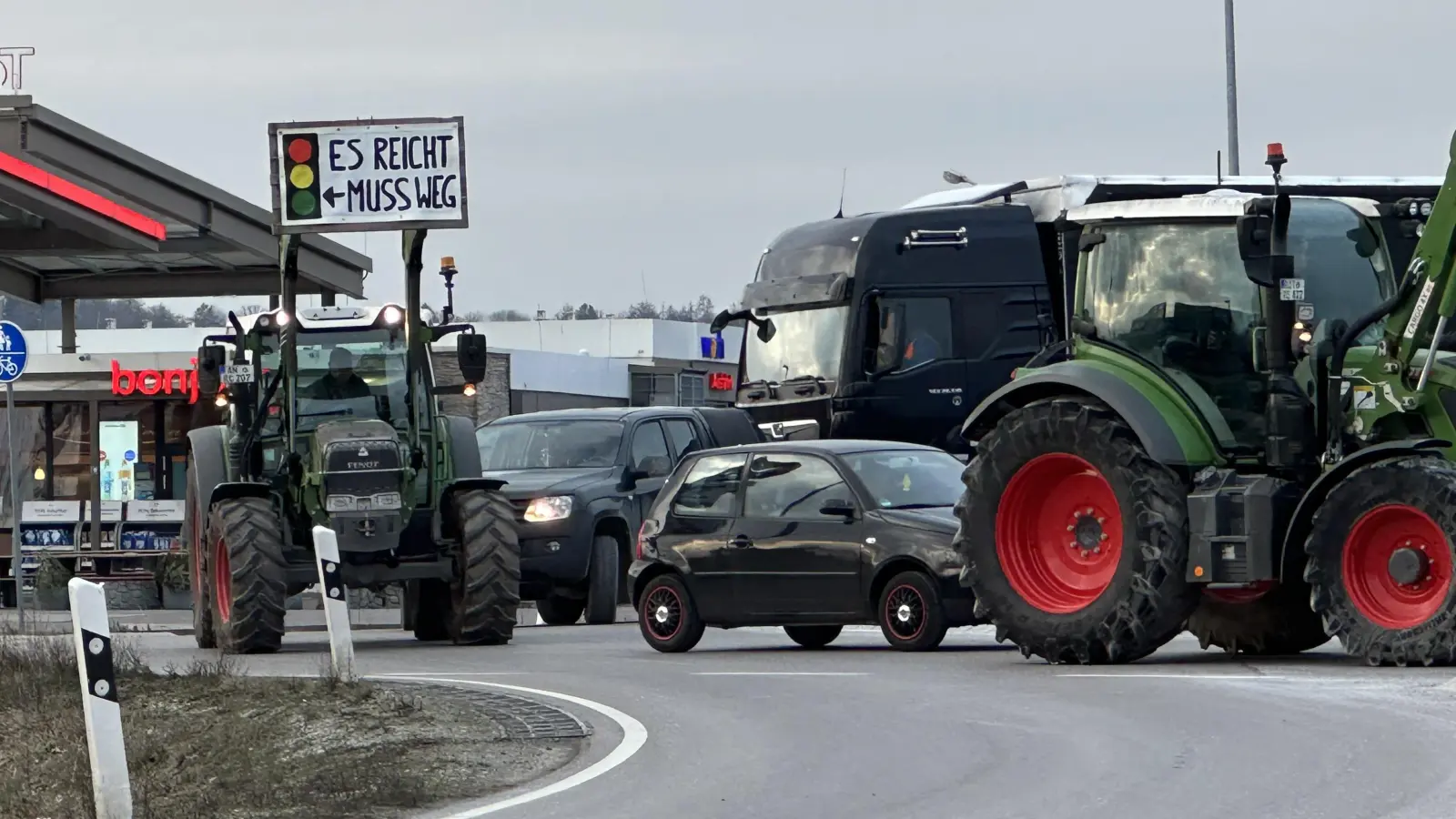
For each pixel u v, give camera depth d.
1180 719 17.03
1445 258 21.00
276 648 28.52
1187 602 21.95
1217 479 21.88
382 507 28.52
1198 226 22.83
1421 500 20.00
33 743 18.61
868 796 13.98
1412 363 21.30
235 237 51.19
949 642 27.34
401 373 29.97
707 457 27.47
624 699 20.33
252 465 29.91
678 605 27.00
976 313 39.41
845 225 40.34
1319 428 21.77
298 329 29.81
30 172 45.78
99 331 89.75
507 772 15.85
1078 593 22.84
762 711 18.98
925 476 26.55
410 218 29.27
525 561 35.09
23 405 54.09
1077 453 22.61
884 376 39.22
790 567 25.97
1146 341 22.95
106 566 52.78
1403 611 20.33
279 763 16.27
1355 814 12.45
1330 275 22.30
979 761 15.34
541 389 77.38
